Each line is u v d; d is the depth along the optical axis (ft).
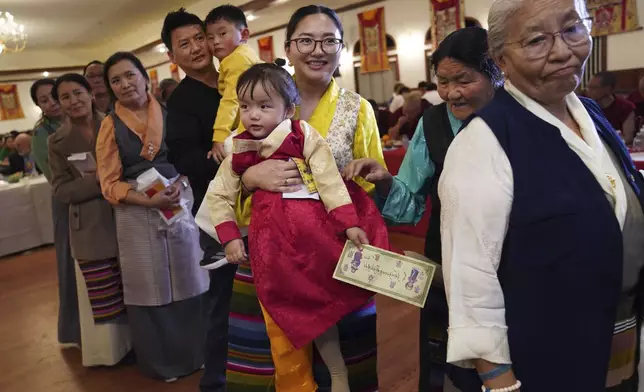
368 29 32.14
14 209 18.90
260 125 4.40
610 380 3.63
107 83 8.09
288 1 30.78
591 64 22.86
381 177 4.51
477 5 26.07
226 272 6.94
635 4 21.06
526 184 3.09
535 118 3.22
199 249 8.66
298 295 4.26
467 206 3.18
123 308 9.19
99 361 9.20
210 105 6.88
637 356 3.83
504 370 3.20
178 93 7.01
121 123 7.98
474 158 3.21
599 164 3.25
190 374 8.96
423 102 20.39
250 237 4.42
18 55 48.91
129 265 8.23
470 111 4.50
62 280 9.96
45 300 13.57
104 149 7.95
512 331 3.21
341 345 4.88
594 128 3.42
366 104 5.04
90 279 8.82
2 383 9.14
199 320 8.95
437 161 4.69
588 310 3.13
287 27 4.87
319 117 4.81
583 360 3.16
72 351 10.28
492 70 4.35
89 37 45.65
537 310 3.15
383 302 11.21
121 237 8.20
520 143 3.15
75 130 8.73
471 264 3.17
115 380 8.92
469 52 4.27
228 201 4.66
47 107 10.55
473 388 3.63
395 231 16.57
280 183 4.33
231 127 6.30
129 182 8.11
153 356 8.65
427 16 29.04
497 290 3.19
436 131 4.75
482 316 3.16
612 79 14.40
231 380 5.27
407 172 5.02
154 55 50.70
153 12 36.94
